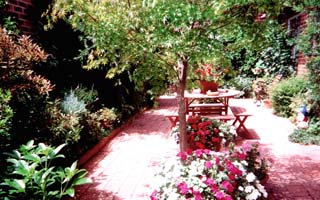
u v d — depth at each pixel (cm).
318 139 522
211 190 270
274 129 625
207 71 409
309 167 421
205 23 283
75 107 486
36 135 352
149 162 458
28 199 250
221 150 474
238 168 302
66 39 568
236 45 321
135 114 793
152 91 347
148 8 271
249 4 276
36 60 336
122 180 396
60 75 580
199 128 440
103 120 578
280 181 380
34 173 244
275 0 275
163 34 273
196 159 316
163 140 571
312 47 588
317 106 596
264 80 932
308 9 567
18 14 468
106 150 520
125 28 287
